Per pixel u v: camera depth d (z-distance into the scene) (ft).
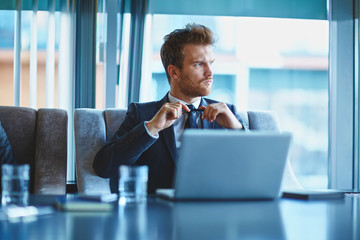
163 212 2.99
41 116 6.79
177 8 10.14
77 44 9.04
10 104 9.24
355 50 10.12
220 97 13.16
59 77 9.06
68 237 2.20
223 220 2.71
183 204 3.37
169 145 5.80
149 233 2.31
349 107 10.09
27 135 6.69
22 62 9.12
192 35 5.99
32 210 2.98
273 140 3.43
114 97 9.24
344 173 10.07
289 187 6.61
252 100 13.15
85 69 9.05
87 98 9.05
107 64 9.21
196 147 3.29
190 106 6.16
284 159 3.53
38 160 6.50
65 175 6.51
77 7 9.04
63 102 9.07
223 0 10.36
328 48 10.16
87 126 6.72
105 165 5.49
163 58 6.35
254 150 3.43
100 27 9.20
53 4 9.09
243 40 10.83
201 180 3.43
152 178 5.77
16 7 9.02
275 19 10.69
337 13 10.11
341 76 10.09
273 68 12.89
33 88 9.06
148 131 5.22
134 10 9.26
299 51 10.90
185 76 5.99
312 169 12.52
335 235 2.33
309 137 12.67
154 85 10.03
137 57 9.21
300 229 2.48
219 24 10.52
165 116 5.24
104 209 3.04
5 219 2.71
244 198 3.64
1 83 9.22
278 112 12.99
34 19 9.04
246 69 13.07
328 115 10.14
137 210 3.08
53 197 3.91
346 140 10.07
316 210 3.22
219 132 3.30
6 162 6.23
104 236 2.23
